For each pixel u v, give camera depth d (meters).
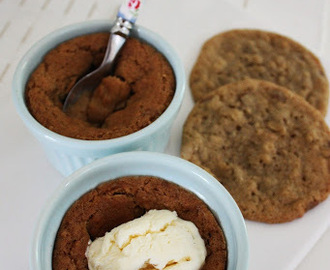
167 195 0.23
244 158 0.29
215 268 0.22
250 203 0.27
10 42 0.33
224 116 0.30
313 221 0.27
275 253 0.26
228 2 0.36
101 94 0.27
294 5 0.39
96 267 0.22
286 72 0.33
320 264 0.26
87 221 0.23
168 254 0.21
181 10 0.35
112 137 0.25
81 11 0.35
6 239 0.27
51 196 0.22
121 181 0.24
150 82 0.27
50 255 0.22
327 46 0.37
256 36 0.34
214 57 0.33
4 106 0.30
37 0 0.35
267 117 0.30
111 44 0.28
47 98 0.26
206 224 0.23
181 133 0.30
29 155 0.29
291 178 0.28
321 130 0.29
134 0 0.27
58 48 0.28
